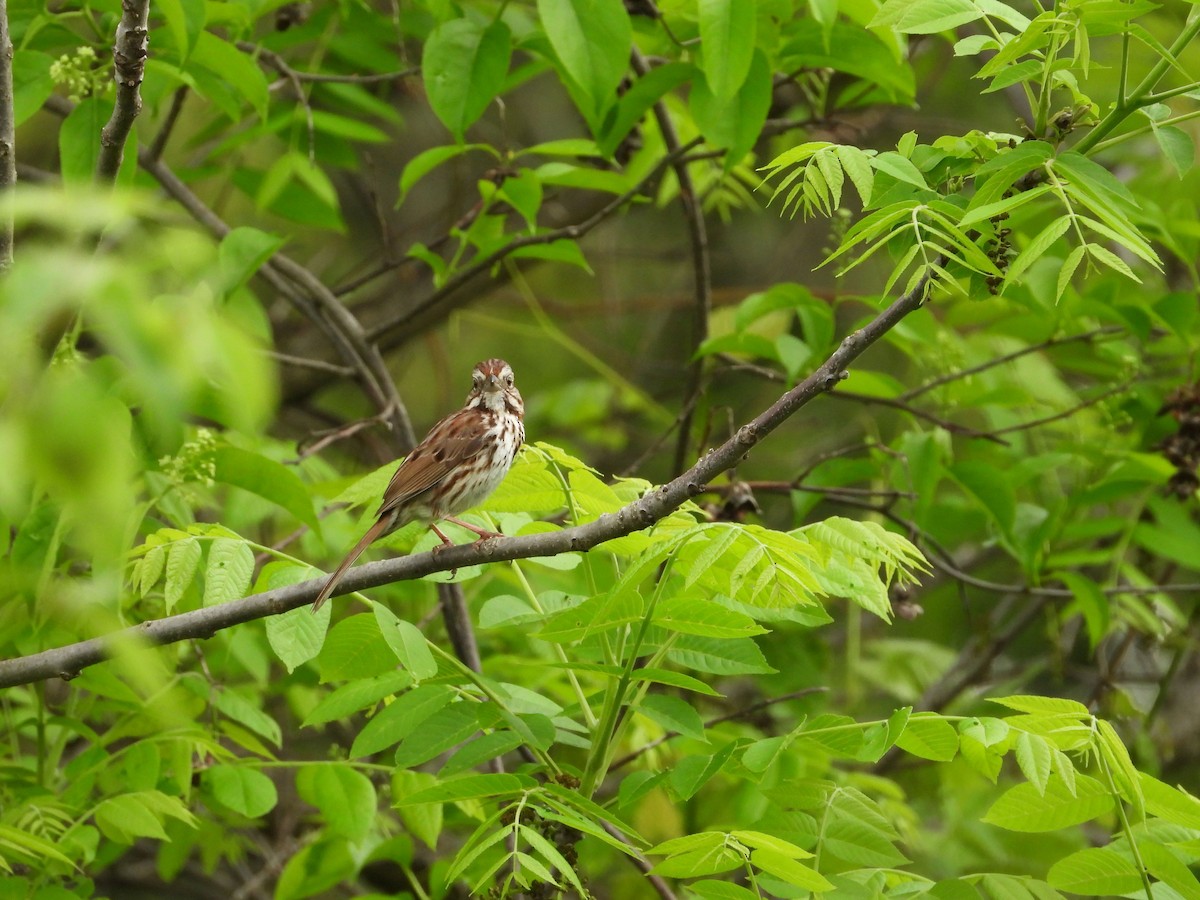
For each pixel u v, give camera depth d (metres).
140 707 9.32
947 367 13.61
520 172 12.05
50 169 16.77
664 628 7.60
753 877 6.70
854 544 6.91
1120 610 13.91
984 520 14.91
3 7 7.23
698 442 14.94
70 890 8.64
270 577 7.82
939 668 16.02
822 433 20.25
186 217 12.87
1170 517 13.50
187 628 7.38
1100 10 6.85
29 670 7.26
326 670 7.77
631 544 7.43
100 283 3.16
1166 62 7.09
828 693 14.68
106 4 10.17
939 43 17.19
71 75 9.48
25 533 7.83
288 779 14.37
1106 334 13.56
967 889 6.98
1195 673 16.00
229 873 16.20
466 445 9.94
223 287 10.07
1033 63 7.13
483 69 10.80
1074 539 15.02
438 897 10.73
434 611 12.60
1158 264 6.22
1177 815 6.87
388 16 14.19
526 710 8.16
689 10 12.09
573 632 6.97
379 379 13.40
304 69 14.68
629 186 13.14
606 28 9.84
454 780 6.82
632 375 20.72
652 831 13.52
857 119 16.02
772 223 22.53
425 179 21.41
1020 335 14.00
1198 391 13.05
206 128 14.39
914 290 6.49
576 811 7.18
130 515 7.70
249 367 3.26
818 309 12.82
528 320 21.94
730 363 14.98
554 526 8.47
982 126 20.02
